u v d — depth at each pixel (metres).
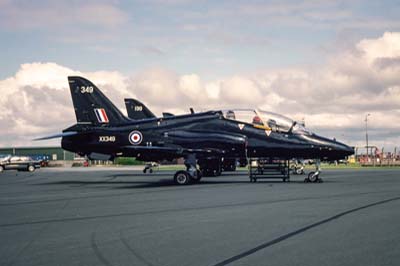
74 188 25.88
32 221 12.67
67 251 8.63
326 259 7.59
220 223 11.45
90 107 33.16
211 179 32.41
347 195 18.02
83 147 30.14
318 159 27.50
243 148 27.86
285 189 21.59
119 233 10.40
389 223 10.91
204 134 28.16
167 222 11.84
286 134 27.75
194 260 7.72
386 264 7.23
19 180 36.12
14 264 7.73
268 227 10.70
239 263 7.45
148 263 7.60
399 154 82.75
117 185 28.06
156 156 28.22
